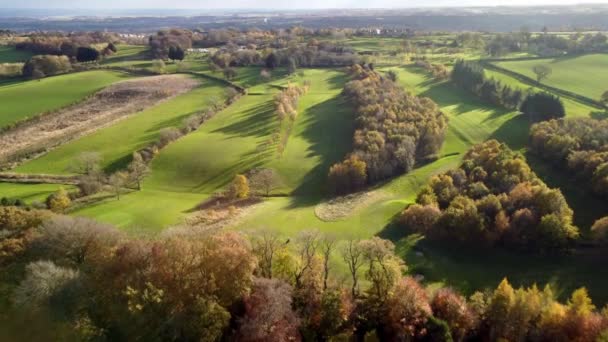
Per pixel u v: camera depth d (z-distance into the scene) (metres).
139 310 39.41
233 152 102.94
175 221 72.62
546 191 65.31
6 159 102.44
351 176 88.12
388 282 45.72
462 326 43.94
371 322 44.25
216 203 82.88
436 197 73.81
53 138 116.19
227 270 42.88
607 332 37.91
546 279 55.50
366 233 67.38
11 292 43.16
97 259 44.78
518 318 42.97
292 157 100.50
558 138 91.12
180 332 39.28
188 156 101.50
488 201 65.19
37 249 46.75
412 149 95.88
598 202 74.12
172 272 42.03
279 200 85.12
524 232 61.38
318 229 65.25
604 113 118.56
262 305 40.78
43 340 38.84
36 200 75.94
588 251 60.62
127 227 66.81
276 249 50.34
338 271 52.00
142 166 92.88
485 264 59.25
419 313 43.50
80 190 83.81
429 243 64.12
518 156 87.50
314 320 43.41
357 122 111.31
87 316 40.41
